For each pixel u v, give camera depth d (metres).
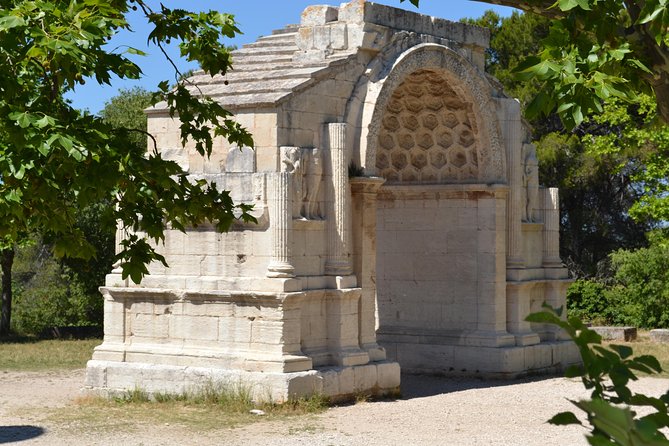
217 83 26.16
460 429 21.59
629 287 46.44
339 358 25.06
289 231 24.17
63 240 13.56
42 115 11.52
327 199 25.56
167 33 14.74
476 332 30.53
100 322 52.38
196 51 14.87
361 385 25.28
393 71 27.05
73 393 26.56
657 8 9.38
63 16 11.72
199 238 25.16
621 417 5.55
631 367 7.22
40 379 29.69
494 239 30.45
